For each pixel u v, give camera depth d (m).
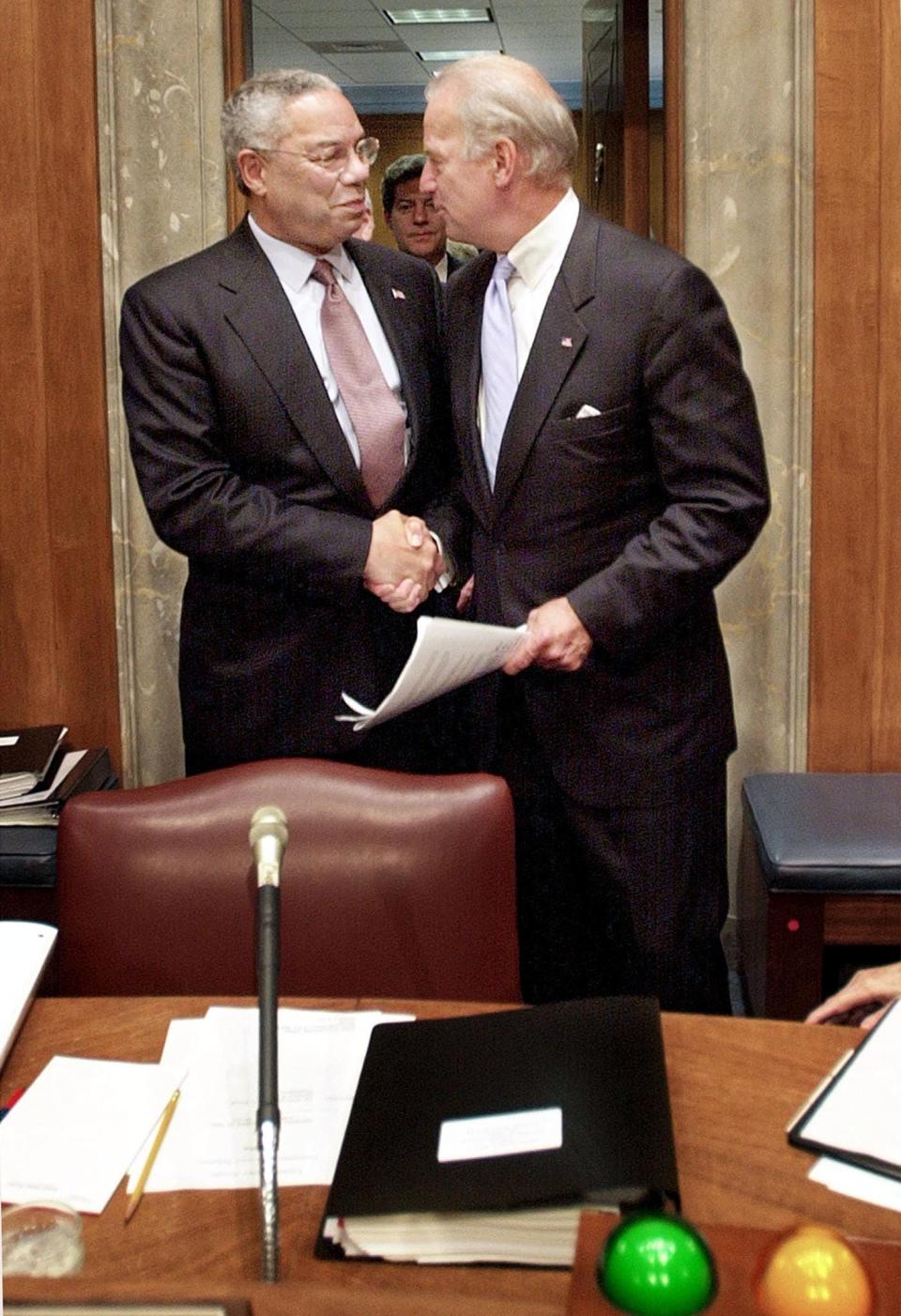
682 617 2.29
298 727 2.44
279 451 2.32
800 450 3.00
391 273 2.47
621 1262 0.65
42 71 2.95
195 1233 1.09
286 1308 0.75
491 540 2.32
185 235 3.01
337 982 1.69
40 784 2.71
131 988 1.69
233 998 1.48
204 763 2.53
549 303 2.19
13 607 3.13
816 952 2.60
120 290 3.01
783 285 2.95
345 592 2.26
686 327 2.13
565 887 2.52
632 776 2.30
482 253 2.38
